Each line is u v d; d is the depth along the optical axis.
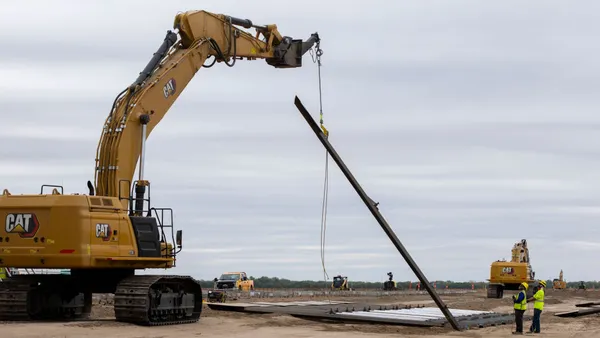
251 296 57.69
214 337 23.03
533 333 27.78
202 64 29.02
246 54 30.64
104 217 24.75
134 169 26.56
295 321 29.44
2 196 25.05
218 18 29.67
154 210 26.70
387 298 58.62
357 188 26.30
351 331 26.56
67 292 27.77
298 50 32.41
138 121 26.59
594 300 62.19
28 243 24.50
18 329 22.81
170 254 26.91
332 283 84.81
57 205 24.39
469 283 121.12
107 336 22.11
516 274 63.19
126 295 24.84
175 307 26.30
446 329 28.00
